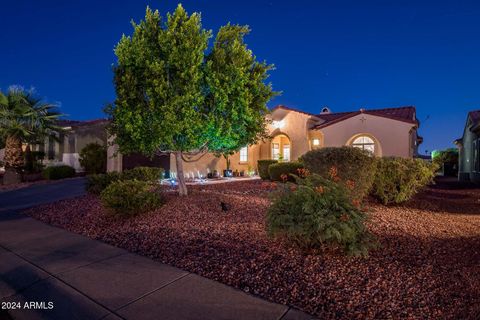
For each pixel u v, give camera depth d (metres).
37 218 8.06
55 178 16.45
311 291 3.77
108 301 3.68
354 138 17.97
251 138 9.06
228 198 8.92
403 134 16.83
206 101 8.25
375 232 6.09
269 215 5.06
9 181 15.30
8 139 15.51
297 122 18.88
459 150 23.17
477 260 4.67
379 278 4.05
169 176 16.86
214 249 5.15
